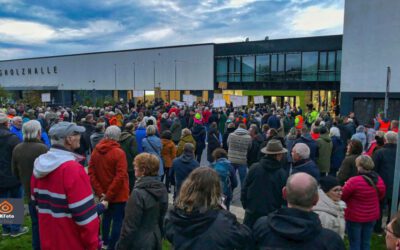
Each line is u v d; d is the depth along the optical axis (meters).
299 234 2.10
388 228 2.12
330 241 2.14
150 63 46.66
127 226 3.32
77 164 2.98
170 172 6.25
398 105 20.58
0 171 5.08
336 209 3.15
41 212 2.99
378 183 4.28
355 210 4.21
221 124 15.98
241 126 8.05
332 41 31.78
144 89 47.72
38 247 4.42
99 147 4.69
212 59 40.53
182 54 43.28
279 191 4.27
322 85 32.75
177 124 11.95
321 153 7.84
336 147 8.32
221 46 39.81
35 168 2.94
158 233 3.52
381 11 20.78
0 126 5.17
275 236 2.22
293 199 2.26
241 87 38.56
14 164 4.47
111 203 4.71
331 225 3.00
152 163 3.60
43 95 24.48
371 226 4.31
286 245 2.15
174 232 2.44
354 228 4.27
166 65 44.97
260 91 37.03
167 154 7.91
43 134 7.41
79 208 2.87
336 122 11.91
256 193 4.33
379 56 21.09
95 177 4.73
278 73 35.56
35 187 3.04
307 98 33.66
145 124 8.45
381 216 5.86
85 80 55.47
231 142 7.77
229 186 5.88
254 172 4.38
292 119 15.61
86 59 54.78
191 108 19.12
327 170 7.93
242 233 2.38
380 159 5.79
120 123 13.65
